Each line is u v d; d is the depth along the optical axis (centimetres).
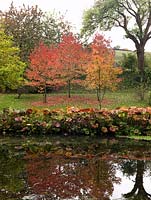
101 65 2916
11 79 2761
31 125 1856
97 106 3139
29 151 1483
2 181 1086
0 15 3875
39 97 3609
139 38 4675
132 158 1376
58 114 1880
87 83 3234
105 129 1834
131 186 1060
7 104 3212
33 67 3180
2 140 1712
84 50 3344
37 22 3956
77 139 1748
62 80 3294
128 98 3562
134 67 4712
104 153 1466
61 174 1159
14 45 3775
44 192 998
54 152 1476
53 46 3659
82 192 1003
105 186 1053
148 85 4097
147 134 1848
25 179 1103
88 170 1209
